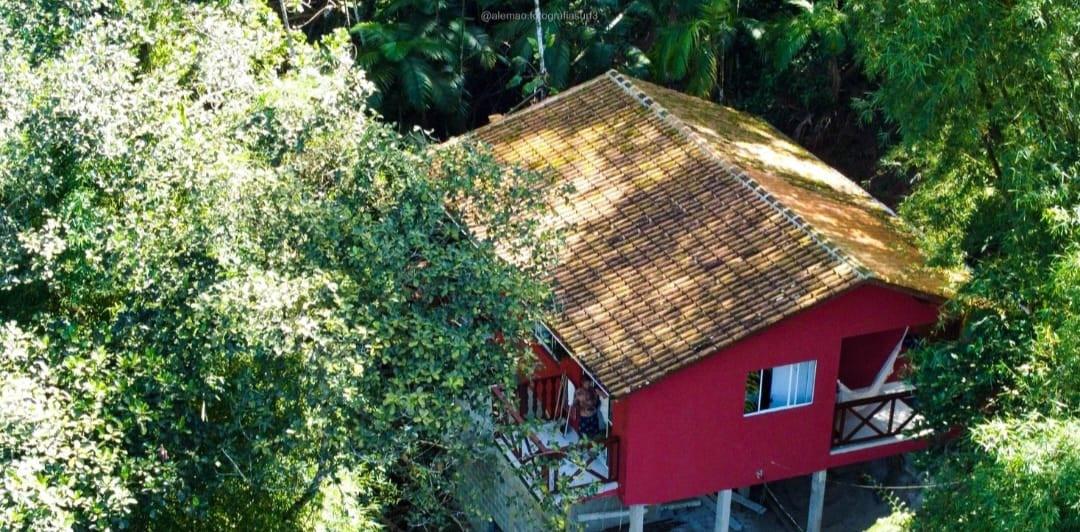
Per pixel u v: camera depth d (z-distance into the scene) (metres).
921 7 18.06
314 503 17.80
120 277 15.83
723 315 19.59
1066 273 16.33
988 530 16.09
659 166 23.64
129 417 15.32
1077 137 18.89
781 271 20.09
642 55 33.75
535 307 18.44
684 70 30.95
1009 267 18.56
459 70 35.47
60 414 14.16
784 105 34.59
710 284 20.30
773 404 20.50
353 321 16.62
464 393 17.91
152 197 16.42
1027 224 18.38
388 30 34.09
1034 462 14.57
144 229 16.08
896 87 19.56
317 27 38.69
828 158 34.34
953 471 18.31
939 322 19.95
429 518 21.05
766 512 23.41
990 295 18.69
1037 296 18.20
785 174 24.05
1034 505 14.68
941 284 20.45
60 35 18.83
